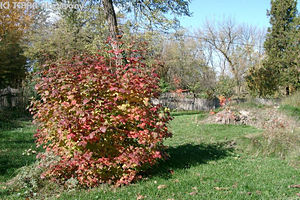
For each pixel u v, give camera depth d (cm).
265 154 661
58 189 405
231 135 916
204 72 2892
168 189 391
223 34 3306
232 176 469
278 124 834
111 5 711
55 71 430
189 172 488
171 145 753
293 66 2416
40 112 431
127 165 409
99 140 420
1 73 1608
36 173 438
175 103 2222
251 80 2514
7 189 403
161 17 841
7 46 1686
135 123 442
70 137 391
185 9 861
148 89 440
